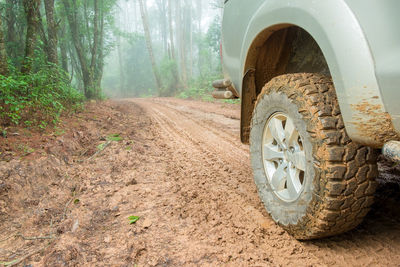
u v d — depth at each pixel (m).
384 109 1.23
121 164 3.67
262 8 1.98
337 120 1.50
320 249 1.74
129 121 7.50
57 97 6.00
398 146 1.22
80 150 4.17
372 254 1.65
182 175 3.27
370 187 1.48
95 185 3.01
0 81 3.96
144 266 1.70
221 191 2.75
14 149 3.34
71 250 1.86
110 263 1.74
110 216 2.35
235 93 3.21
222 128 6.07
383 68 1.20
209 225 2.13
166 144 4.83
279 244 1.83
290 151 1.82
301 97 1.66
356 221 1.59
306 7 1.54
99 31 17.97
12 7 9.81
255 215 2.24
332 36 1.38
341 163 1.46
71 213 2.42
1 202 2.46
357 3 1.30
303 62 2.38
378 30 1.22
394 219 1.96
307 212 1.63
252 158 2.32
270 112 2.01
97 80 16.88
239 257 1.74
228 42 2.84
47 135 4.09
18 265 1.76
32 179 2.87
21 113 4.46
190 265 1.69
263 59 2.34
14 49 9.30
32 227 2.26
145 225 2.15
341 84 1.37
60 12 14.05
